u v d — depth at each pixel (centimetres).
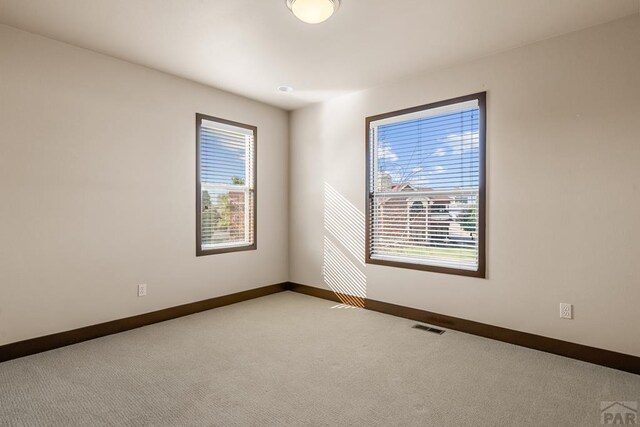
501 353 273
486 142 306
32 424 180
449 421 185
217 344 289
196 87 375
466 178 323
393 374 238
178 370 242
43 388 216
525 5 229
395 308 369
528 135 284
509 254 294
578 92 261
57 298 280
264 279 452
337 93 407
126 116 320
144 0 225
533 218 282
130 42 284
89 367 245
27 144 266
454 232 332
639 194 238
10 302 258
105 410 193
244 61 320
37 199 270
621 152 244
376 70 339
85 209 295
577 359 261
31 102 267
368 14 240
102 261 306
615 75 247
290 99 430
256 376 234
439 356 267
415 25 255
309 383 225
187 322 345
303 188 463
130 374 235
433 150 346
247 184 437
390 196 379
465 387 221
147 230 336
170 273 354
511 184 293
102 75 305
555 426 181
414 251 360
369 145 392
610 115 248
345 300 415
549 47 274
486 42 281
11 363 250
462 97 320
